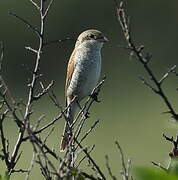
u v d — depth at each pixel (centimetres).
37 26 2623
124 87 2256
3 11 2600
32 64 2491
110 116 1988
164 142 1633
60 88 2406
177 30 2564
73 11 2656
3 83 486
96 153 1633
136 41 2591
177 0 2583
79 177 456
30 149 1340
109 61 2456
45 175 468
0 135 538
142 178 370
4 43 2547
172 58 2511
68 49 2538
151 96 2086
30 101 544
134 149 1662
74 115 923
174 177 370
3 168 878
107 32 2627
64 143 670
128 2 2584
